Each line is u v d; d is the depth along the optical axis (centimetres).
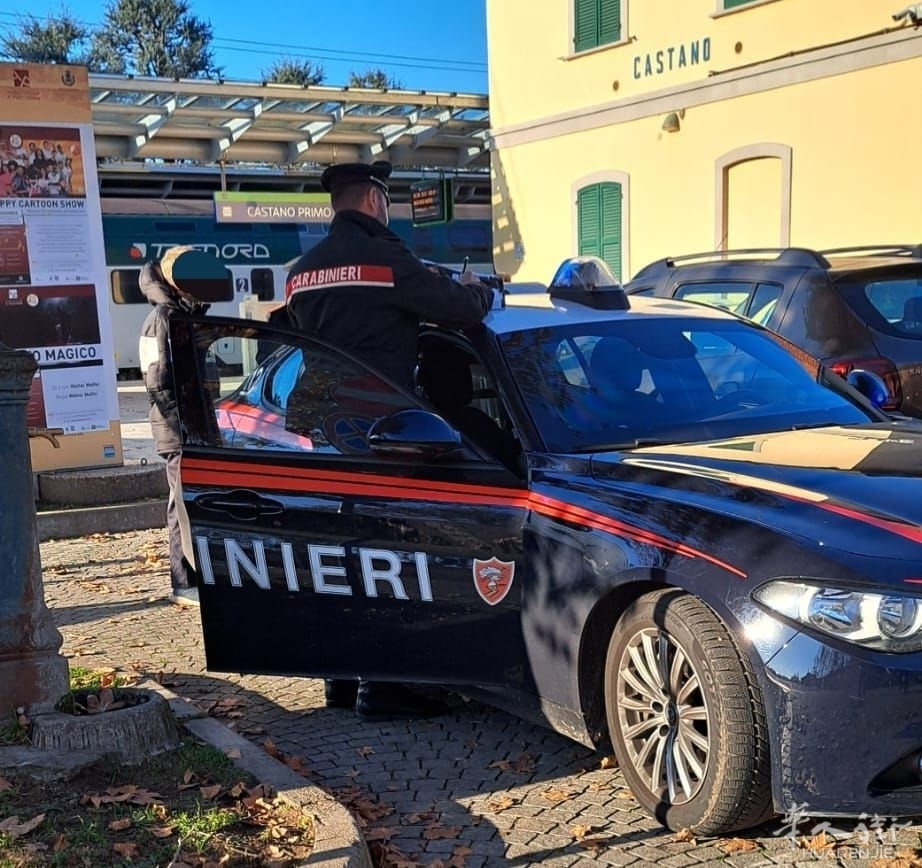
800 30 1417
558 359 441
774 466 363
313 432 420
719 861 326
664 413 430
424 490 399
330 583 411
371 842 344
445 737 439
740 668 316
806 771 302
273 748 411
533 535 378
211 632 429
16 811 330
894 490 333
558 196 1836
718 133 1544
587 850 338
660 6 1599
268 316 502
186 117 1886
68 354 916
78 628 613
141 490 913
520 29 1866
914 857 320
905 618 295
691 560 329
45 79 873
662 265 843
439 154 2270
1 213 871
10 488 381
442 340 461
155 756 371
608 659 364
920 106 1288
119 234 2483
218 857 305
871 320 666
